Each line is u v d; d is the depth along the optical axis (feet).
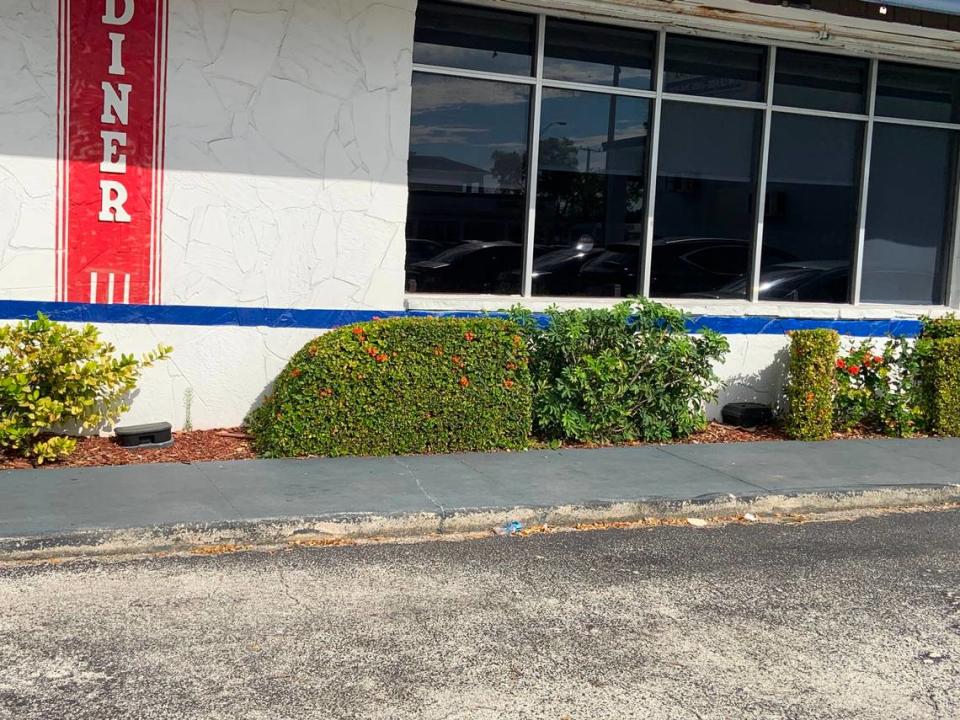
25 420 24.26
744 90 33.19
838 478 26.25
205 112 26.55
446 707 13.74
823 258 35.06
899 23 31.04
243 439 26.96
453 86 29.60
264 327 27.78
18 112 25.04
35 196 25.44
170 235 26.68
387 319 27.32
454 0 29.01
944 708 14.24
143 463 24.48
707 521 23.58
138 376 26.40
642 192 32.24
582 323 28.58
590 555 20.59
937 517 24.77
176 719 13.17
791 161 34.22
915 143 36.04
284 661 14.98
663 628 16.80
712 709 13.96
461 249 30.19
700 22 30.99
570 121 31.07
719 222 33.40
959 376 32.60
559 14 30.17
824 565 20.53
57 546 19.03
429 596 17.85
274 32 26.91
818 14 30.14
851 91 34.73
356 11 27.58
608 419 29.04
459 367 26.73
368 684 14.34
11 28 24.77
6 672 14.30
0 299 25.45
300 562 19.42
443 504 22.04
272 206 27.45
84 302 26.13
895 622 17.48
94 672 14.40
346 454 25.84
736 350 32.86
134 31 25.73
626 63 31.55
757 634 16.70
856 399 32.01
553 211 31.17
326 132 27.71
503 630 16.44
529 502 22.58
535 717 13.53
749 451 29.07
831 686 14.84
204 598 17.33
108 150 25.89
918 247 36.58
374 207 28.40
